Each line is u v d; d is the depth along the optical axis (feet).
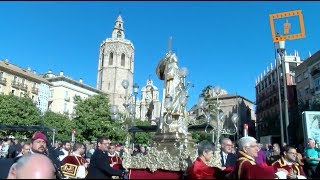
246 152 17.47
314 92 154.20
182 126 35.65
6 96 154.51
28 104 160.25
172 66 38.88
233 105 298.76
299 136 125.18
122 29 336.90
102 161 21.38
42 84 235.40
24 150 26.32
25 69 239.50
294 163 24.56
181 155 31.86
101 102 173.47
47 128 82.99
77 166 26.91
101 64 323.57
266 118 210.18
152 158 33.73
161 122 36.73
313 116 45.37
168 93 37.45
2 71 204.74
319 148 35.04
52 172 10.85
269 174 14.90
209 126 53.78
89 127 164.45
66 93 257.14
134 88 56.13
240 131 209.77
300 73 170.71
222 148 32.42
